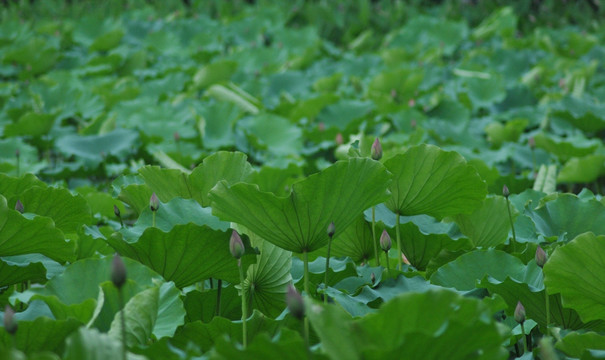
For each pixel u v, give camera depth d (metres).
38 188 5.44
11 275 5.04
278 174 7.45
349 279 5.11
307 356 3.91
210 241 4.79
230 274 4.93
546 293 4.73
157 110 10.55
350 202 4.69
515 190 7.54
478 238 5.74
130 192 5.46
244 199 4.62
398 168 5.14
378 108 11.55
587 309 4.72
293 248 4.75
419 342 3.80
